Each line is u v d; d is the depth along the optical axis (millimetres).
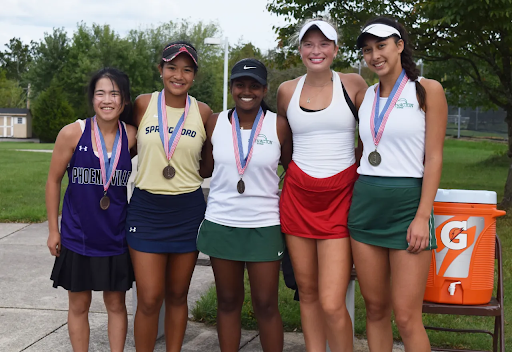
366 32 2811
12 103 66000
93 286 3148
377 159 2828
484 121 33469
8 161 18500
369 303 2992
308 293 3184
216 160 3154
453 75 11773
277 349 3246
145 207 3170
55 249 3195
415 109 2756
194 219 3230
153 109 3219
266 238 3113
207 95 43000
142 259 3145
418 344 2863
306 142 3041
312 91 3084
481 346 3836
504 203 9312
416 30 9578
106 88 3107
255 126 3141
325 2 9359
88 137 3137
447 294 3055
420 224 2738
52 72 53344
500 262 3154
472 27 8289
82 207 3121
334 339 3035
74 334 3271
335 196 3014
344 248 3012
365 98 2961
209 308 4359
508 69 9492
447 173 15008
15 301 4703
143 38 50156
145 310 3219
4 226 7859
